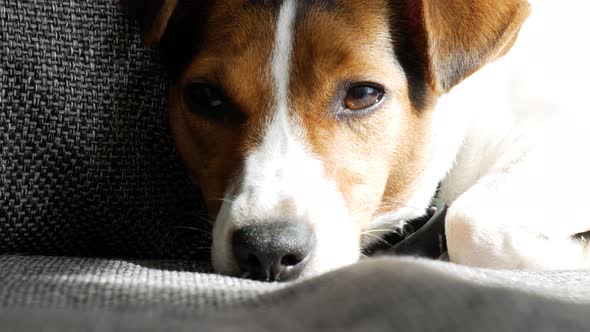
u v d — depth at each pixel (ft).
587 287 1.09
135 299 1.02
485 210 1.40
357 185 1.39
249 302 1.01
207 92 1.40
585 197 1.43
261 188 1.30
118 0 1.38
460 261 1.41
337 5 1.39
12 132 1.34
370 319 0.94
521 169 1.45
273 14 1.38
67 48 1.36
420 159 1.48
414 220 1.54
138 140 1.40
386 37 1.40
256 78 1.37
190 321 0.95
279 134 1.36
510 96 1.57
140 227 1.42
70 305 0.99
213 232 1.31
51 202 1.37
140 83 1.40
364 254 1.49
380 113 1.40
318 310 0.96
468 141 1.55
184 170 1.44
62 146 1.36
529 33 1.61
